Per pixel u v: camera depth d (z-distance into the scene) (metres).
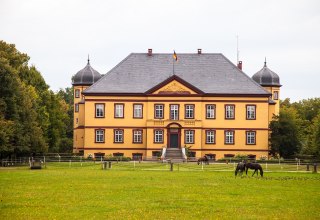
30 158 88.19
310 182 53.56
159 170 73.25
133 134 109.00
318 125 86.50
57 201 37.19
